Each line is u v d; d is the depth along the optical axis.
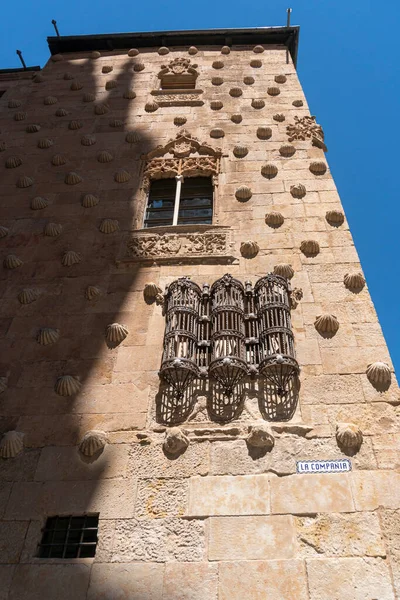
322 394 7.66
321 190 11.58
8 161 13.39
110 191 12.23
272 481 6.79
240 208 11.25
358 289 9.23
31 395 8.15
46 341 8.87
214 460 7.05
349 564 5.98
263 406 7.58
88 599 5.95
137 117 14.93
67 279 10.06
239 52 18.86
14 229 11.34
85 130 14.58
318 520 6.38
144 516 6.61
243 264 9.91
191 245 10.45
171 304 8.82
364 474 6.75
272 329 8.11
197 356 8.16
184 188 12.45
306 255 10.00
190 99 15.59
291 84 16.14
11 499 6.94
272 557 6.11
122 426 7.58
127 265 10.20
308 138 13.38
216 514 6.54
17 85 18.05
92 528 6.68
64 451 7.40
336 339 8.40
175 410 7.66
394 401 7.50
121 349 8.65
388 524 6.27
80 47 20.19
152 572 6.11
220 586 5.91
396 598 5.67
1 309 9.59
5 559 6.39
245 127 14.02
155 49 19.56
